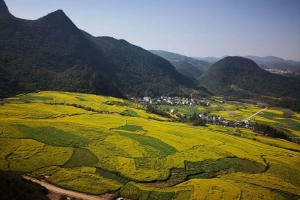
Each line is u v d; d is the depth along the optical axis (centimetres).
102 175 7062
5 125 9600
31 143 8375
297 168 9325
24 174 6519
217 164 8912
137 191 6450
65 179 6488
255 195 6900
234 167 8875
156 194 6431
